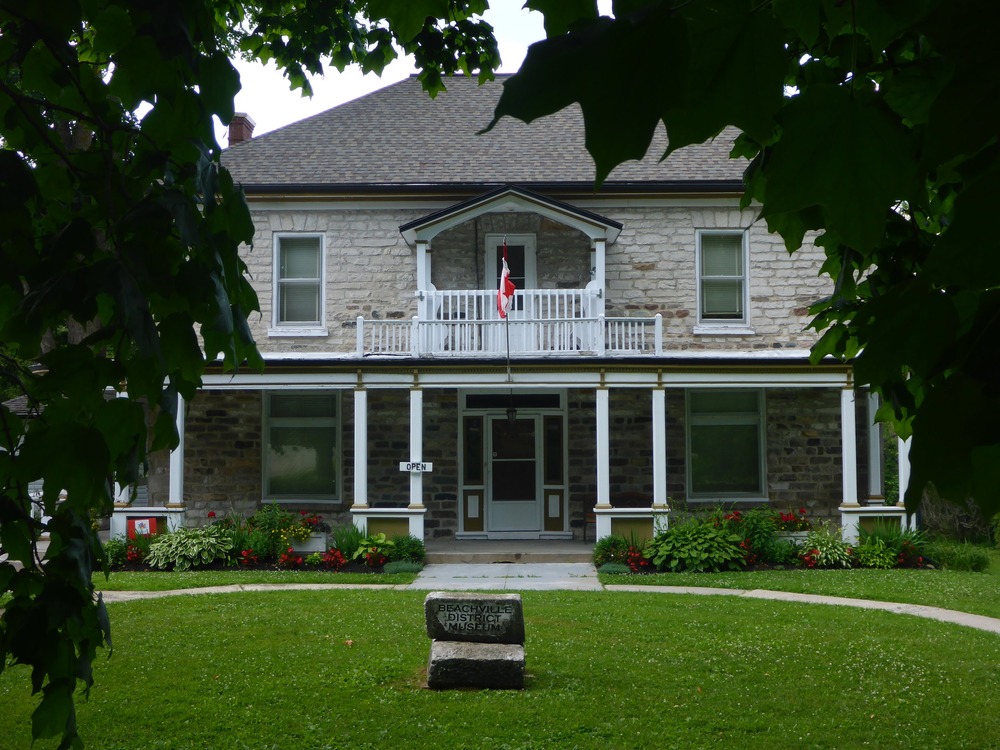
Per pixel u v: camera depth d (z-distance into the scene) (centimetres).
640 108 119
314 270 1775
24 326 205
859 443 1781
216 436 1784
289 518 1658
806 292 1745
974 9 104
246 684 823
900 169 133
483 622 880
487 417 1806
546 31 158
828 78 310
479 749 669
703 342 1748
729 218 1758
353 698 786
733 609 1162
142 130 224
